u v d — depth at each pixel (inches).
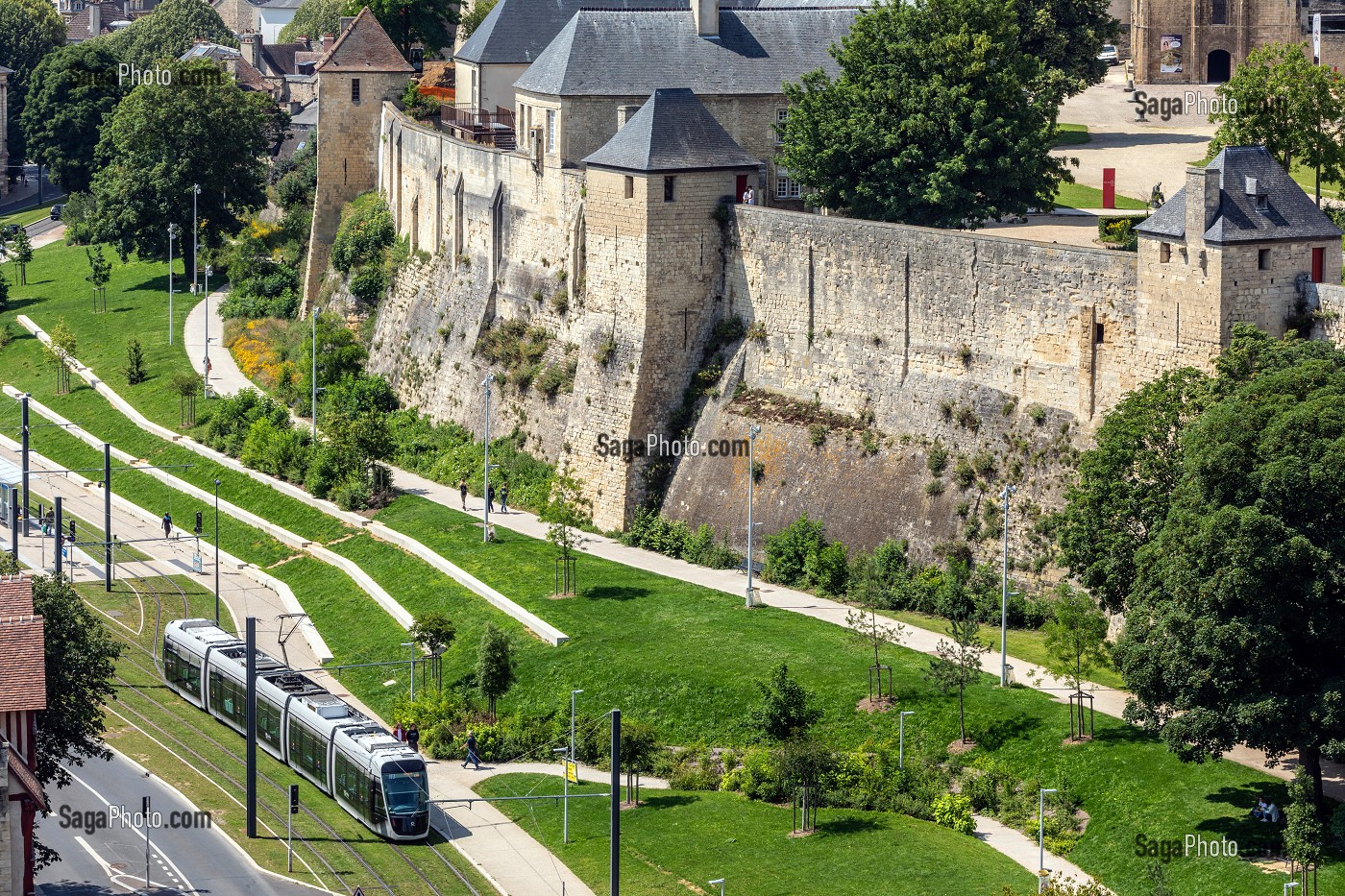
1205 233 5585.6
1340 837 4606.3
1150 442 5403.5
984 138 7091.5
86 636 5231.3
